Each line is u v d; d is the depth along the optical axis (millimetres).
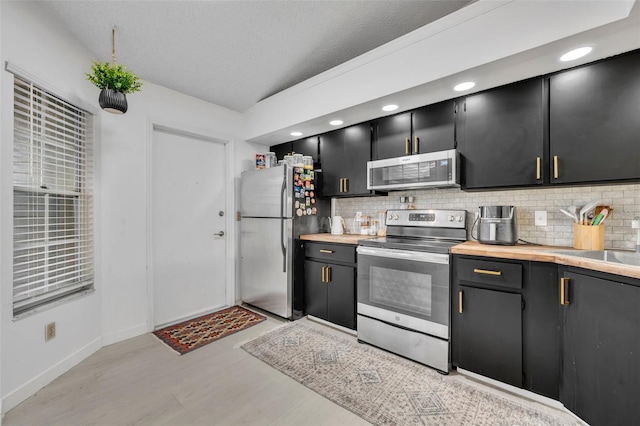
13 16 1595
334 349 2299
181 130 2910
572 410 1469
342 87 2377
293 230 2916
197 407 1625
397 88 2023
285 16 1960
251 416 1555
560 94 1733
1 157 1536
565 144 1718
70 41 2016
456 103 2143
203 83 2762
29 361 1703
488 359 1794
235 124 3389
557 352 1584
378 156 2607
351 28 2098
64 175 2062
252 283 3232
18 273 1729
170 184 2902
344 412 1582
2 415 1523
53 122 2012
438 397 1696
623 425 1228
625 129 1543
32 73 1712
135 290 2555
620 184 1699
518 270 1690
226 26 2039
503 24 1581
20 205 1729
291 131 3062
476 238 2303
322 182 3121
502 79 1850
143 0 1767
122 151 2471
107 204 2373
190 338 2510
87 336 2186
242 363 2096
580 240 1820
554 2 1434
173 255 2916
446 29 1791
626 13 1246
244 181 3314
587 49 1507
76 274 2164
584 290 1411
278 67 2598
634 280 1188
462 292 1890
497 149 1963
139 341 2449
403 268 2152
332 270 2705
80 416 1544
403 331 2150
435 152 2162
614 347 1266
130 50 2238
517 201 2189
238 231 3424
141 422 1508
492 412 1562
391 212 2713
